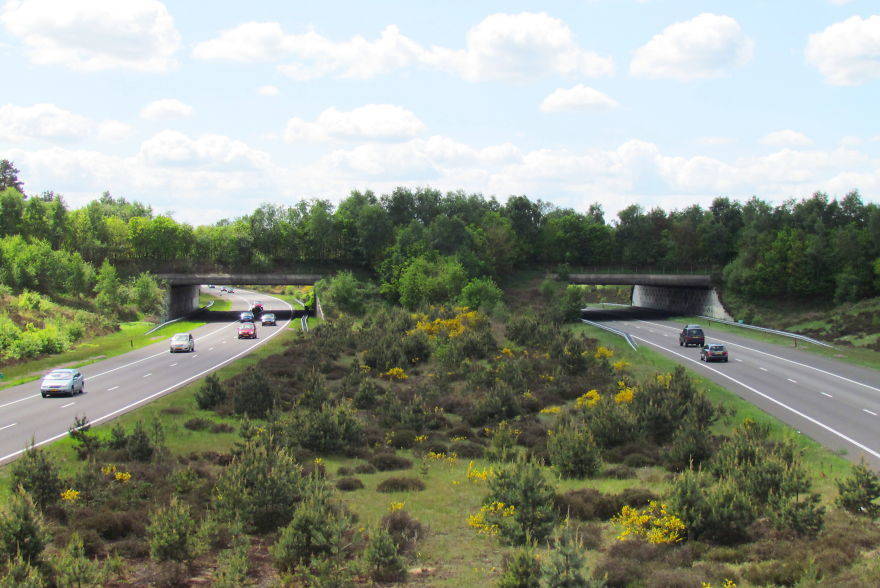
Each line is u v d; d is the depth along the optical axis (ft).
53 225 338.95
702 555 54.03
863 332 245.24
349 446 97.09
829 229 377.71
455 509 68.59
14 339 184.55
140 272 333.42
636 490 69.41
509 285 382.63
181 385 137.49
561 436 89.76
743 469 68.39
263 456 66.08
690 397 111.04
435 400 129.18
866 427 101.86
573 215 458.50
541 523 59.62
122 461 80.28
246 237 364.17
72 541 50.96
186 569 50.85
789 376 150.71
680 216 431.43
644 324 299.99
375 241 382.63
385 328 213.25
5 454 80.89
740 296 334.44
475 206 469.16
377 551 50.19
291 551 50.98
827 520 58.39
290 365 162.61
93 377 150.71
